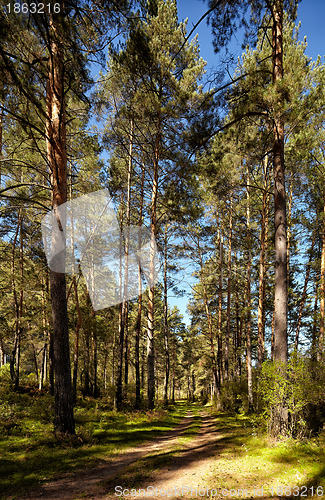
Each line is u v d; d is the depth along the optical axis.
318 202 14.79
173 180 12.18
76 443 7.91
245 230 16.22
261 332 14.76
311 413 7.51
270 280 18.56
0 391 16.25
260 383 8.21
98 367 34.00
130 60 10.52
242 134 11.34
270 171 14.51
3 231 16.62
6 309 22.30
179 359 43.62
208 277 20.20
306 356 8.04
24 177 14.23
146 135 13.67
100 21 7.25
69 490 5.12
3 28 5.42
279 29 9.07
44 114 7.41
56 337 8.61
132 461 6.88
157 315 30.97
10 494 4.97
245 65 11.83
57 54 6.71
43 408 12.34
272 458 6.12
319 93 10.20
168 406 22.83
